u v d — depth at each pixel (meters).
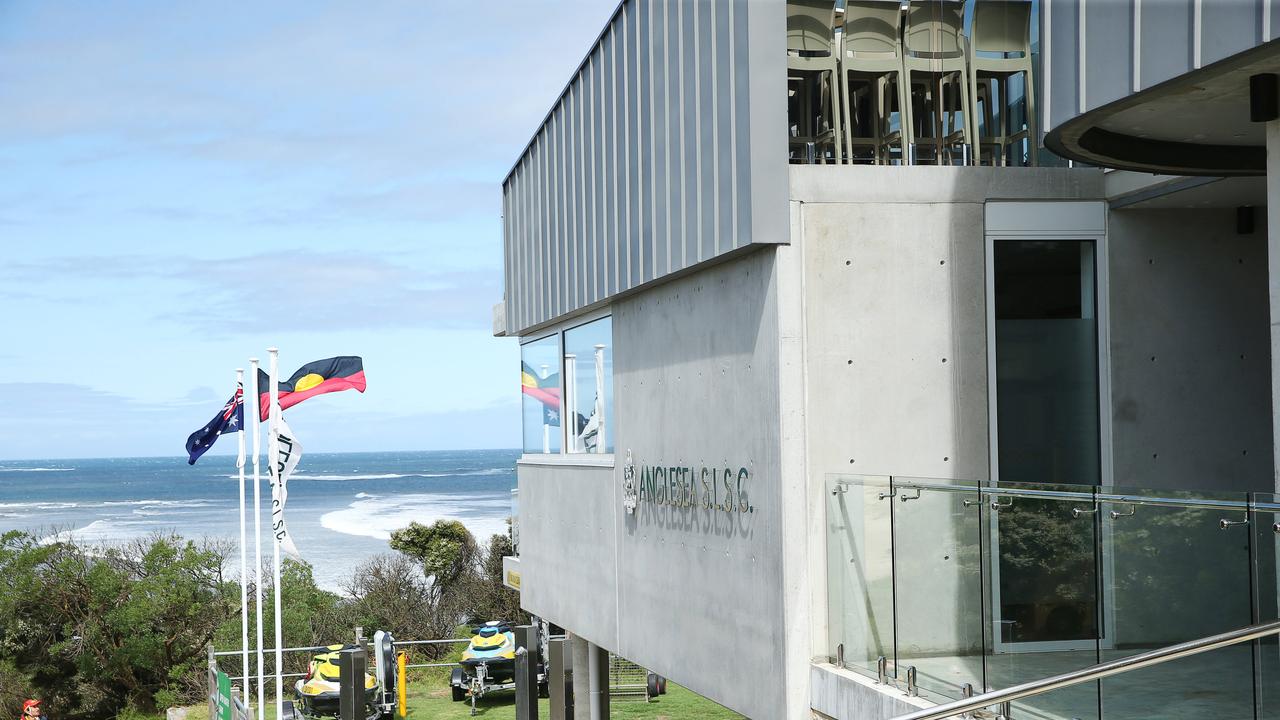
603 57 14.56
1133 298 10.72
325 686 23.83
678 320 12.46
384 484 156.50
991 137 11.62
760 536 10.52
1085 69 8.08
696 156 11.34
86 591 36.50
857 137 12.20
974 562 8.14
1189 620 6.43
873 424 10.31
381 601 38.03
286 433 21.95
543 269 17.98
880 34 11.35
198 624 36.09
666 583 12.92
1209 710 6.34
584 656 17.94
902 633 9.00
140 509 125.31
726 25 10.55
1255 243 10.85
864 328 10.35
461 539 46.09
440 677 30.70
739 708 11.01
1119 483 10.63
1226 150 9.37
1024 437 10.58
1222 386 10.80
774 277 10.13
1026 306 10.63
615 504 14.74
